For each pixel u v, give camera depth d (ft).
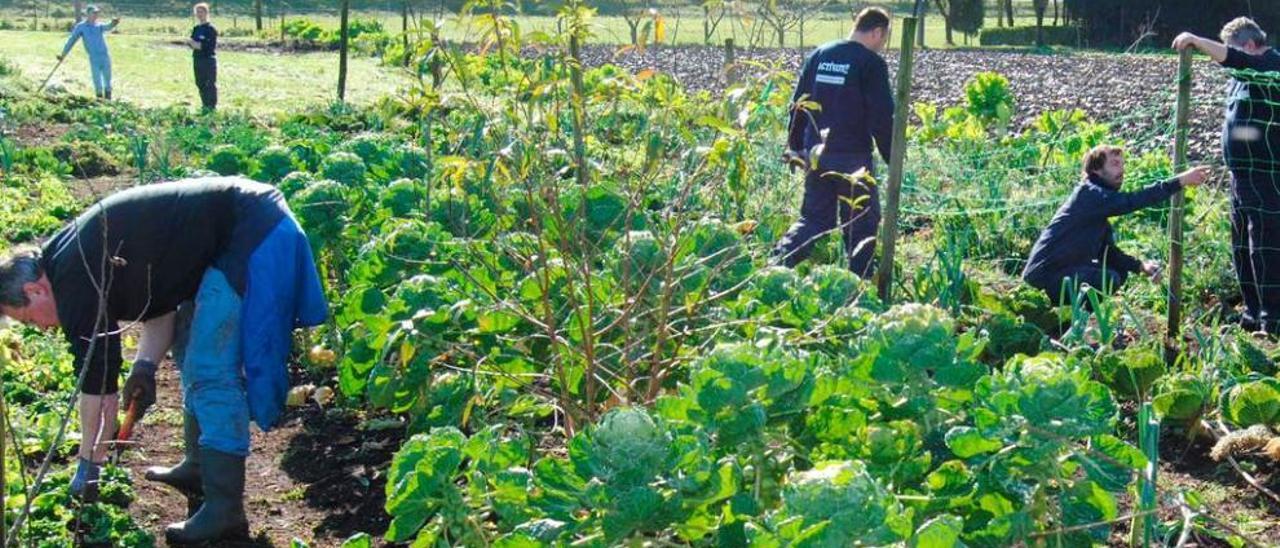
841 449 13.21
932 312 13.58
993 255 31.86
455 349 17.49
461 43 15.40
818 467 11.75
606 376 17.29
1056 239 25.54
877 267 24.88
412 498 12.98
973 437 12.34
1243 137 24.73
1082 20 170.30
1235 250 25.64
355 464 19.24
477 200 22.67
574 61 15.01
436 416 16.99
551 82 14.89
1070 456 12.87
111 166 46.44
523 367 17.80
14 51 104.88
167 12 185.57
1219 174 36.32
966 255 31.68
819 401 13.15
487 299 18.53
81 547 16.17
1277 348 23.17
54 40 122.21
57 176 43.70
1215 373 20.35
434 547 13.85
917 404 13.51
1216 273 27.86
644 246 17.79
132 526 16.79
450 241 20.71
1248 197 25.07
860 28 27.12
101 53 70.64
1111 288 24.89
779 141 32.55
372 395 17.38
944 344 13.41
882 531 10.31
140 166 41.57
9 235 34.40
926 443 13.78
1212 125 52.16
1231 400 18.65
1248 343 21.52
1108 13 167.22
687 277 17.48
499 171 15.89
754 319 16.87
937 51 140.05
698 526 12.50
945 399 13.57
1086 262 25.44
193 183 16.07
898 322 13.48
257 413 16.08
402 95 16.03
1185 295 27.07
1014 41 176.86
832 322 16.93
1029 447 12.27
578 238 17.79
